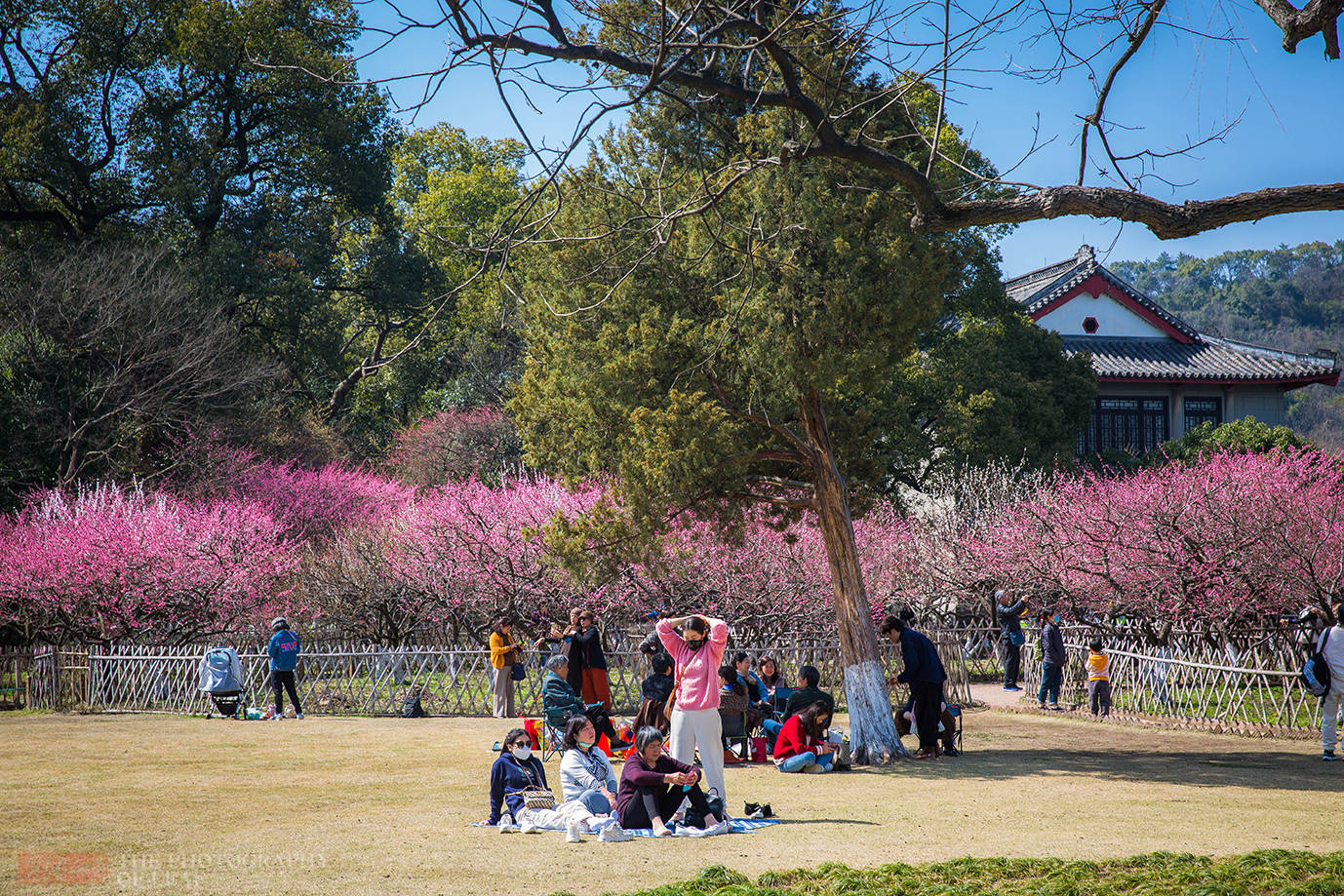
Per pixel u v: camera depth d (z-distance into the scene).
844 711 17.53
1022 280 48.06
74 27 36.06
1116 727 15.92
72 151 34.97
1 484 28.98
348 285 46.38
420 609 24.08
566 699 12.87
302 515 31.91
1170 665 16.41
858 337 12.38
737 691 12.66
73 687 19.88
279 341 41.97
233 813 9.21
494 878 6.89
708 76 8.80
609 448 13.37
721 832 8.41
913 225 9.25
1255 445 34.56
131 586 21.31
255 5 35.81
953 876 6.84
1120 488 22.00
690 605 22.02
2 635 23.64
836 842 8.01
